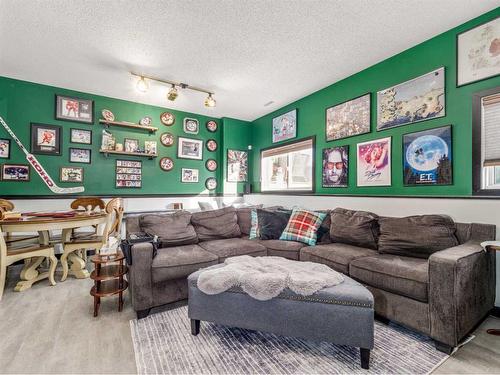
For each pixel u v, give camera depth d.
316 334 1.57
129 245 2.16
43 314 2.11
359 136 3.26
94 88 3.87
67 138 3.90
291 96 4.11
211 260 2.39
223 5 2.12
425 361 1.54
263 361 1.54
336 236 2.80
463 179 2.32
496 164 2.12
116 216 3.32
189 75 3.39
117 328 1.91
